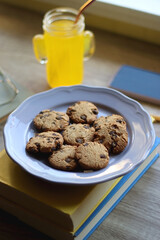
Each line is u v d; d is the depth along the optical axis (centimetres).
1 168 70
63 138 71
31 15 113
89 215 67
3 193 70
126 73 92
